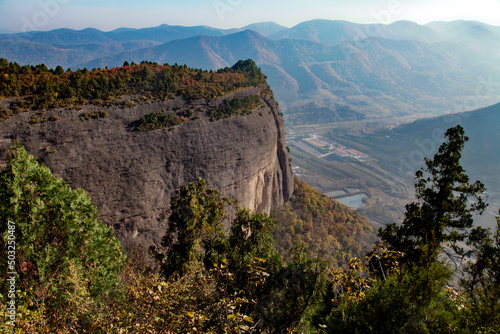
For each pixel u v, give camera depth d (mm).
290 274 19172
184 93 63625
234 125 69312
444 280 9008
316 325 15211
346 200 187625
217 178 66062
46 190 20484
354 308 10023
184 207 25531
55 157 45031
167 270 24828
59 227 20188
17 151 20156
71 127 46562
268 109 87562
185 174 61000
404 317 8594
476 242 21422
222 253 23109
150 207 55656
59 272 18172
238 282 16641
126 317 8477
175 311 8531
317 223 96688
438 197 24188
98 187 49781
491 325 7562
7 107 42312
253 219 23609
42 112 44500
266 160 81312
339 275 13016
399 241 25781
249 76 87938
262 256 22219
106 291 16688
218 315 8922
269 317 17016
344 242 94938
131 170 53031
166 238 27266
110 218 51500
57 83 48250
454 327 7977
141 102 56031
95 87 51344
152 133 55844
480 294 8664
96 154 49000
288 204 98688
